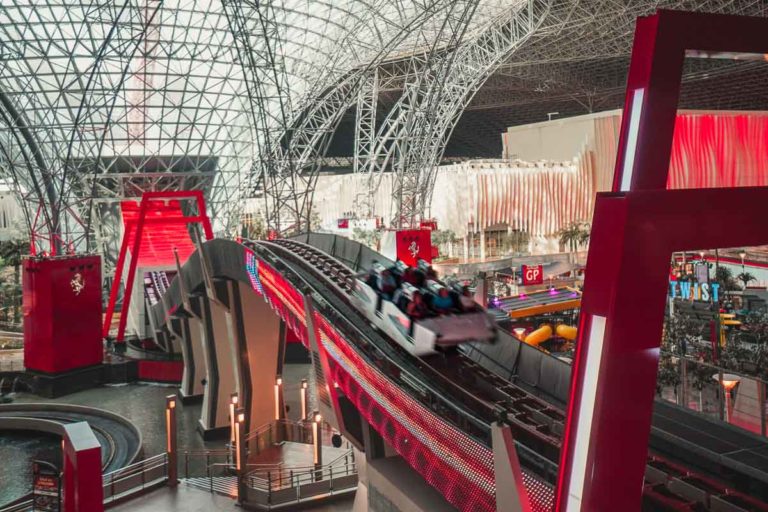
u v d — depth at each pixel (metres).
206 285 43.09
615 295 8.21
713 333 48.19
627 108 8.62
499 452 13.54
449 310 22.58
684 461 15.00
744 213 8.88
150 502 32.22
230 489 33.84
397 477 20.53
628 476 8.68
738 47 8.63
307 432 43.66
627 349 8.38
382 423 19.95
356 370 21.22
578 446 8.77
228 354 47.22
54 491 28.41
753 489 13.66
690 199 8.50
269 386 44.75
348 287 29.05
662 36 8.23
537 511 13.39
